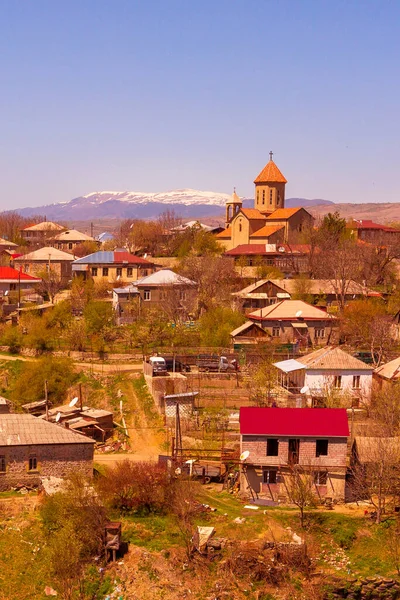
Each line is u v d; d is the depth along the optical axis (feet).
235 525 158.20
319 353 229.66
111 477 167.63
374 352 259.80
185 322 298.56
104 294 350.23
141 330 275.39
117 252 381.19
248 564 150.00
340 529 160.45
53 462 170.19
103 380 242.78
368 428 191.83
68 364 247.70
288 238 450.71
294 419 170.81
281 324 286.25
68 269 400.26
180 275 341.62
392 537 158.10
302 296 331.16
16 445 167.94
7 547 149.89
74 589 143.54
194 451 190.49
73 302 321.32
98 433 207.31
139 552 151.33
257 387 222.07
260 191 479.82
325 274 359.25
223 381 234.38
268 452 170.19
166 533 158.20
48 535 152.25
